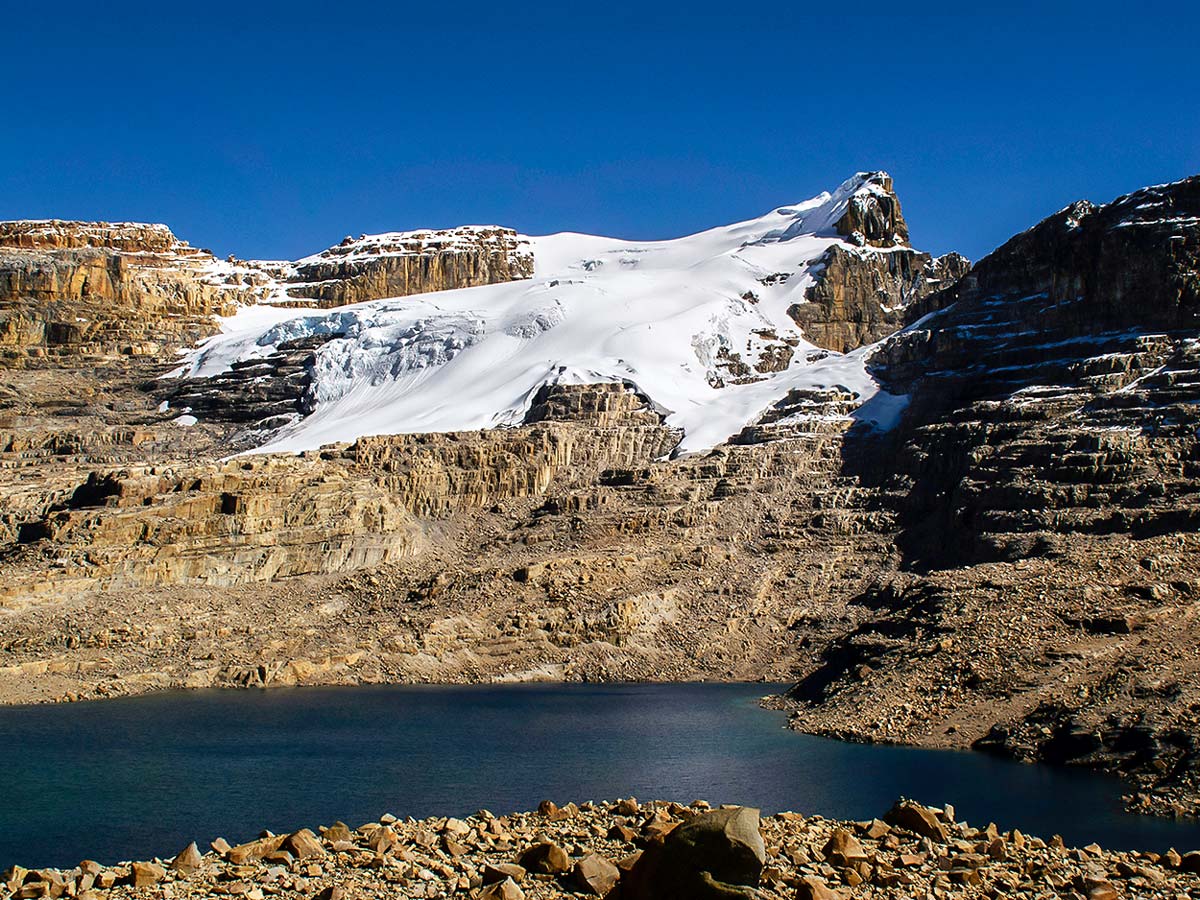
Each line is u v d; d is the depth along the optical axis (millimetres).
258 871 41281
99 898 38781
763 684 113562
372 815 61844
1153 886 42312
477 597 129000
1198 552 101000
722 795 65000
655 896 35688
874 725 83000
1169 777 65188
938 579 104438
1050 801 62812
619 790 66750
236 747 81375
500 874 40375
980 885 41031
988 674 84125
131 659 115375
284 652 119812
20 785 69688
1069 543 113375
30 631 117250
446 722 91375
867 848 44094
